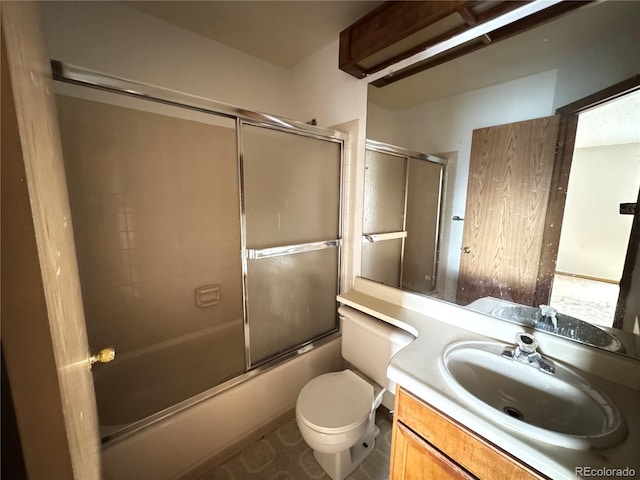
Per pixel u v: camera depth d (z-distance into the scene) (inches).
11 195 11.2
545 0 36.5
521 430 25.2
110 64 57.2
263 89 79.4
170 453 46.9
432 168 52.9
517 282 42.8
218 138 77.0
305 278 68.3
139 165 65.7
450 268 51.4
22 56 14.0
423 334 44.6
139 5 57.1
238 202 55.1
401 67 54.8
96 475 26.8
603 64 33.5
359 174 67.0
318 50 73.0
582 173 36.0
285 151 60.4
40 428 12.6
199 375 63.4
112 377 63.3
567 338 37.9
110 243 63.9
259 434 59.1
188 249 76.6
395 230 60.6
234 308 86.0
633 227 32.9
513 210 42.8
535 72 39.1
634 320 33.2
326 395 50.9
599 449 23.5
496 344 40.4
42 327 12.4
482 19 41.6
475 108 46.0
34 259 12.0
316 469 51.6
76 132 55.9
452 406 28.4
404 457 34.6
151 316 71.8
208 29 64.7
